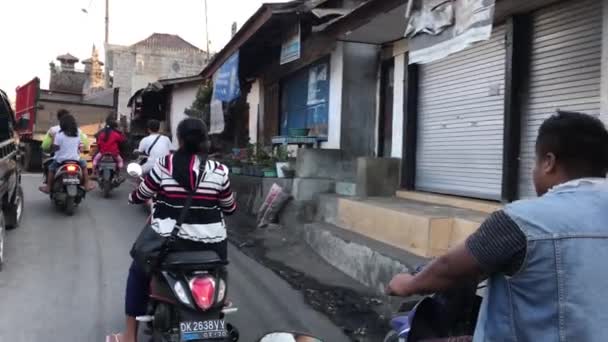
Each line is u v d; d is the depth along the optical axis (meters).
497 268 1.83
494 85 6.55
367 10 7.09
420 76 8.12
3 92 7.61
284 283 6.28
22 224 8.65
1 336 4.46
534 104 5.98
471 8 4.92
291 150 11.61
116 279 6.09
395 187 8.30
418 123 8.17
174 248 3.79
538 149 2.02
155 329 3.83
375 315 5.27
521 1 5.66
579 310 1.70
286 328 4.91
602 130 1.93
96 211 9.98
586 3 5.33
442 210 6.42
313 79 10.80
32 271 6.25
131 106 26.41
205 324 3.49
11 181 7.38
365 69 9.29
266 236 8.77
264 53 12.25
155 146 8.74
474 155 6.93
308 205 8.91
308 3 8.71
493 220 1.86
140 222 9.24
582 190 1.87
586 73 5.33
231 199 4.09
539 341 1.74
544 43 5.86
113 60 36.53
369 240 6.66
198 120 4.02
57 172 9.11
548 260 1.74
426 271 2.04
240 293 5.86
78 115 20.22
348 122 9.26
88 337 4.52
